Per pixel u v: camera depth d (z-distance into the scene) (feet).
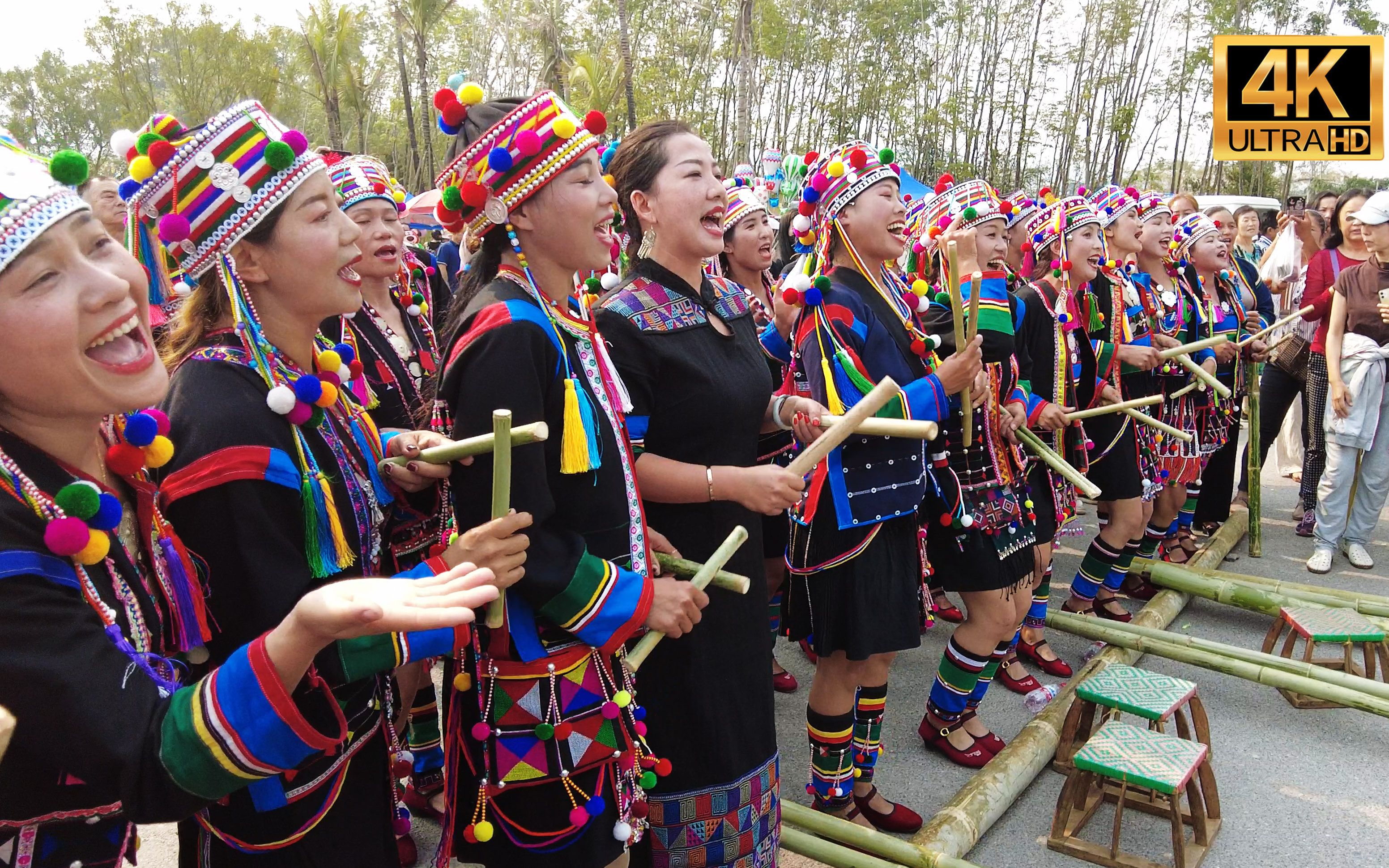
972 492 9.45
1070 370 12.55
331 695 4.34
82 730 3.39
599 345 5.96
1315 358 17.38
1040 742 9.93
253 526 4.36
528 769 5.48
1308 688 10.97
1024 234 12.87
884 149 8.70
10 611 3.35
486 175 5.64
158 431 4.14
